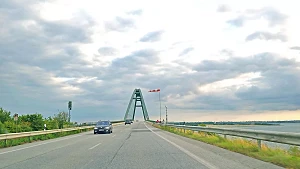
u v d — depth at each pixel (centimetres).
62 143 2195
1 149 1842
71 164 1074
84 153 1447
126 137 2781
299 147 1229
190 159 1163
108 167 989
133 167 982
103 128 3669
